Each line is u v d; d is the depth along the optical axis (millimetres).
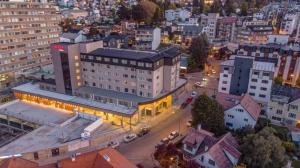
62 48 88062
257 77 83125
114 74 90500
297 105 74750
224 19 188625
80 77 95750
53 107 91562
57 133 73812
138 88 87312
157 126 78312
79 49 93062
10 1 114938
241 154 56375
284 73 103875
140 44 154500
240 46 109500
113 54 91375
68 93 93625
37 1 129000
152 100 83125
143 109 84625
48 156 66000
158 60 85000
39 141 69812
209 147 55875
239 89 87625
